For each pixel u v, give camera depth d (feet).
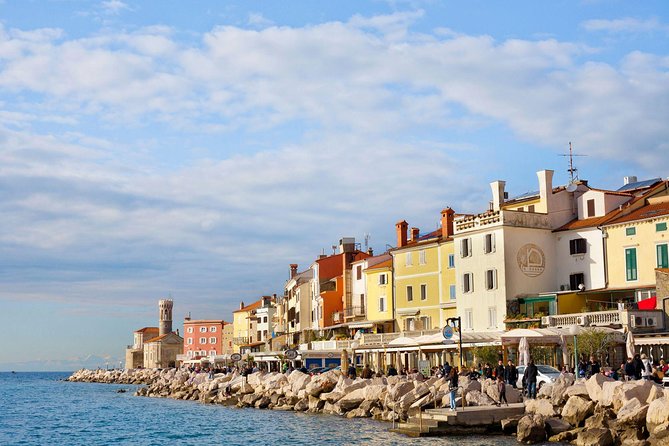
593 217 240.73
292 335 419.95
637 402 128.26
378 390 200.85
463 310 249.34
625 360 184.34
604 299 225.15
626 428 123.44
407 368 248.52
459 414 147.33
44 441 192.75
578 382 146.00
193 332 649.61
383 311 301.22
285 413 227.20
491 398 159.53
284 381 268.00
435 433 148.15
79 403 356.79
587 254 232.53
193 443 172.76
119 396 413.18
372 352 284.20
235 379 318.45
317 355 311.27
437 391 167.73
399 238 299.17
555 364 206.39
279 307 479.41
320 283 376.48
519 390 165.99
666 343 177.47
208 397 311.27
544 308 229.25
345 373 235.61
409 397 175.83
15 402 374.63
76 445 181.16
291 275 470.39
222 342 640.17
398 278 292.20
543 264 241.76
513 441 136.15
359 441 150.41
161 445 173.17
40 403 362.94
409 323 286.66
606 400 134.92
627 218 222.69
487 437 142.31
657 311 195.62
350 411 203.21
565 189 250.98
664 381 148.56
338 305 363.97
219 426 204.74
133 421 238.68
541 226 242.99
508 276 235.40
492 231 240.73
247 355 397.19
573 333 173.17
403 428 158.10
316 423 191.42
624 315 192.24
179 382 392.88
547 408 143.74
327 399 219.82
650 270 213.46
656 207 223.30
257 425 199.31
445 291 268.82
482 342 194.18
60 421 252.21
